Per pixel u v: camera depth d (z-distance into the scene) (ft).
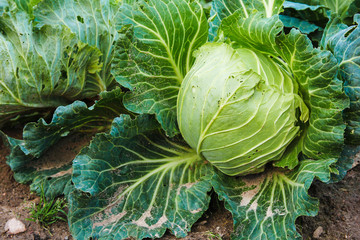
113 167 3.52
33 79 3.66
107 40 4.00
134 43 3.52
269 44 3.43
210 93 3.29
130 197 3.54
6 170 3.92
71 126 3.72
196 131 3.41
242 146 3.35
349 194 3.78
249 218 3.43
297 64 3.34
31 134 3.57
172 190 3.61
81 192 3.43
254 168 3.49
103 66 4.04
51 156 3.84
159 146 3.71
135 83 3.55
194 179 3.65
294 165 3.46
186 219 3.51
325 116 3.31
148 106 3.56
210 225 3.61
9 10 3.66
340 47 3.45
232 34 3.62
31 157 3.75
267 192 3.53
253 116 3.27
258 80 3.24
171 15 3.57
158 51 3.59
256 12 3.46
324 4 4.60
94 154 3.45
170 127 3.63
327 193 3.80
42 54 3.66
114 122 3.46
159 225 3.48
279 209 3.44
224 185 3.57
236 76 3.25
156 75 3.61
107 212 3.48
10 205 3.70
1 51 3.54
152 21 3.53
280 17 4.57
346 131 3.45
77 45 3.75
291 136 3.40
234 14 3.51
